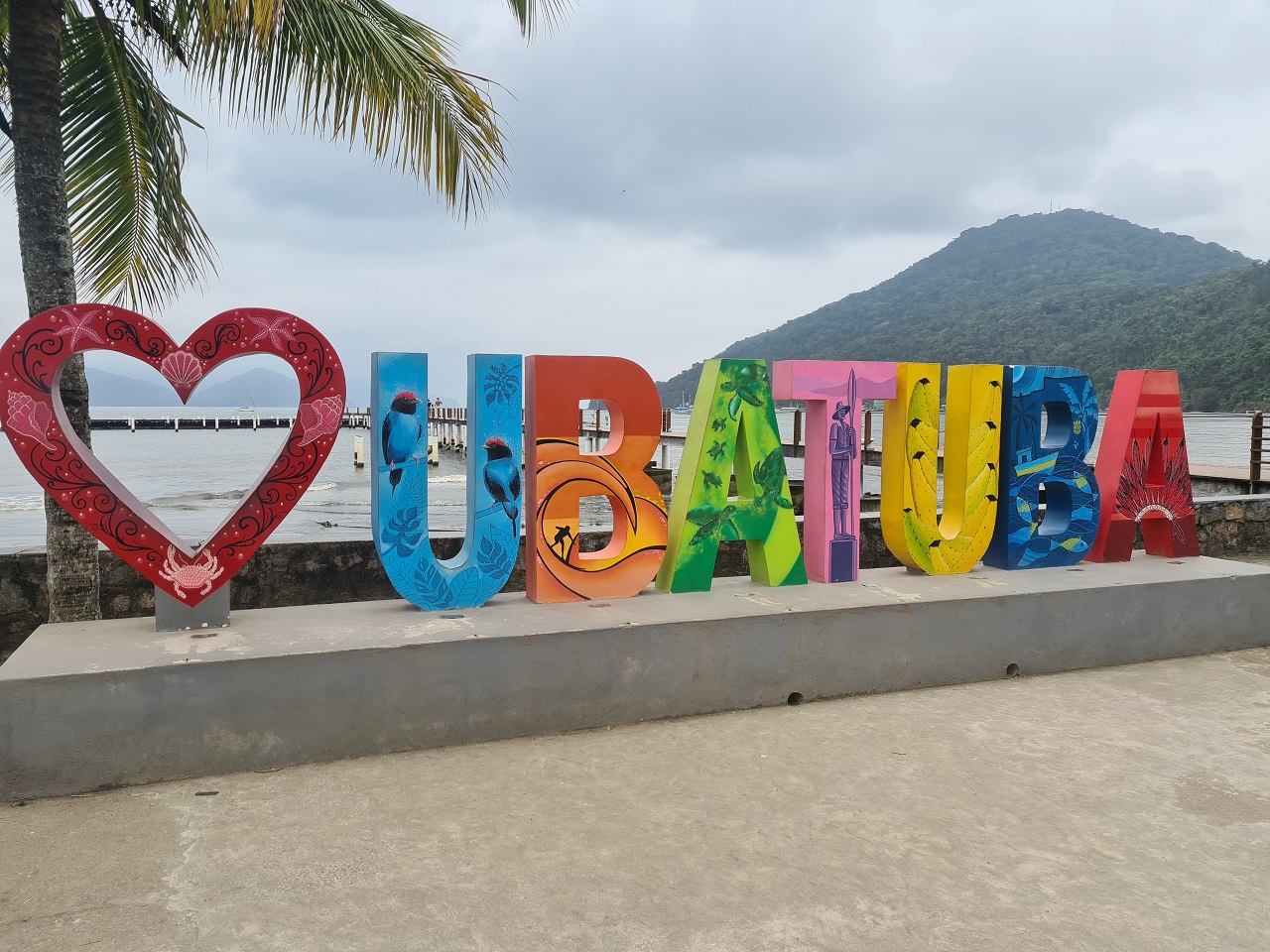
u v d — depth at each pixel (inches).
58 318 146.9
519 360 186.2
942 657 198.5
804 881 115.3
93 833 125.6
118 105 227.6
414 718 156.6
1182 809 137.4
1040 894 113.0
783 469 209.9
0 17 206.2
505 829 128.0
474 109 220.8
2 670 137.1
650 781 145.2
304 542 233.8
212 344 155.0
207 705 143.6
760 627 181.6
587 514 677.3
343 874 115.5
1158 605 220.2
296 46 196.5
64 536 189.6
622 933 103.4
